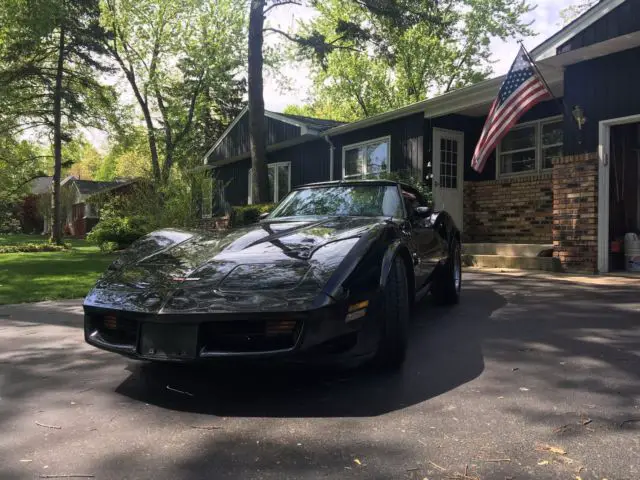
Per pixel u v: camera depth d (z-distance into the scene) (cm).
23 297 638
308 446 198
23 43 1789
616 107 692
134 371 311
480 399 243
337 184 457
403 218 387
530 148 999
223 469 181
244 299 241
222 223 1378
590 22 666
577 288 590
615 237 742
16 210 3691
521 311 461
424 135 1045
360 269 261
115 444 205
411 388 262
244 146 1711
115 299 267
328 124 1451
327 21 1923
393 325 282
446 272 495
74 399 261
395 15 1173
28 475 179
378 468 178
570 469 173
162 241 342
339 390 263
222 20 2258
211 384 280
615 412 223
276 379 284
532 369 288
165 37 2286
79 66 1973
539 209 966
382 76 2842
